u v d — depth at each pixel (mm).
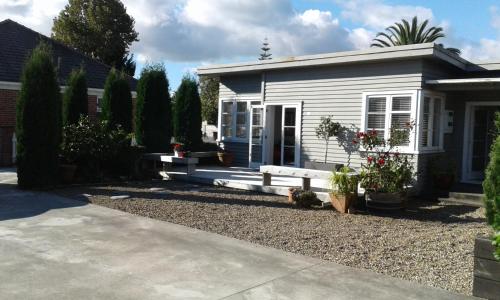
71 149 12539
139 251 6070
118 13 35469
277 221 8227
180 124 17000
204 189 11883
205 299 4520
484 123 13516
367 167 9828
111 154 13109
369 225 8180
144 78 15531
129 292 4652
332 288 4887
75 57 21688
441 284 5164
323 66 13492
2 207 8875
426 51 11078
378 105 12398
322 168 12984
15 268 5293
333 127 13109
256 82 15719
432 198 11359
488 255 4691
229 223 7918
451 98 13086
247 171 14906
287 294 4688
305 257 6016
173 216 8344
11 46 18984
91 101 19922
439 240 7141
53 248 6125
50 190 11109
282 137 14859
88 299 4449
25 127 11102
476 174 13367
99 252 5988
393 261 6008
